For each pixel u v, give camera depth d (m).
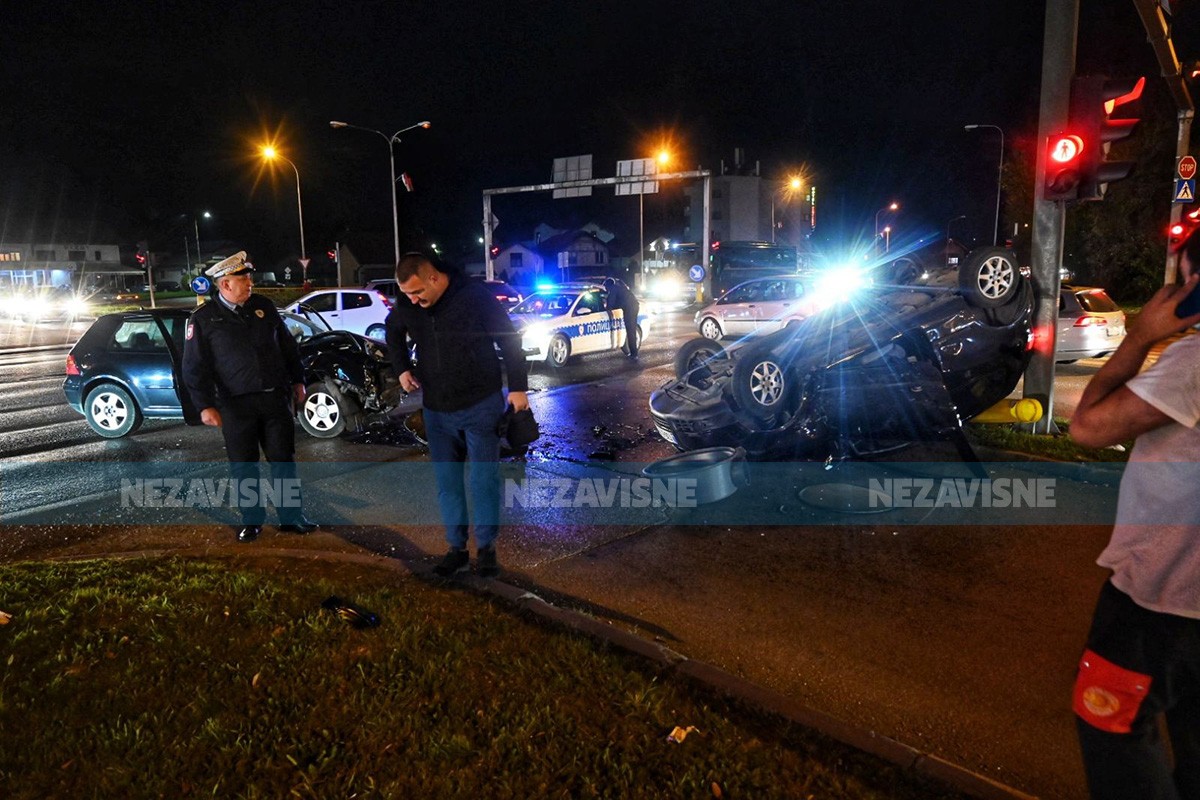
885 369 6.22
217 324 5.08
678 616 4.16
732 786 2.64
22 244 70.00
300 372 5.60
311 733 2.98
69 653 3.56
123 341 9.03
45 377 14.93
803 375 6.39
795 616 4.13
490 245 31.53
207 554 4.97
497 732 2.96
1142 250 26.61
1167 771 1.98
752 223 86.56
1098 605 2.06
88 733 2.99
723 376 7.21
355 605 4.01
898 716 3.23
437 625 3.81
